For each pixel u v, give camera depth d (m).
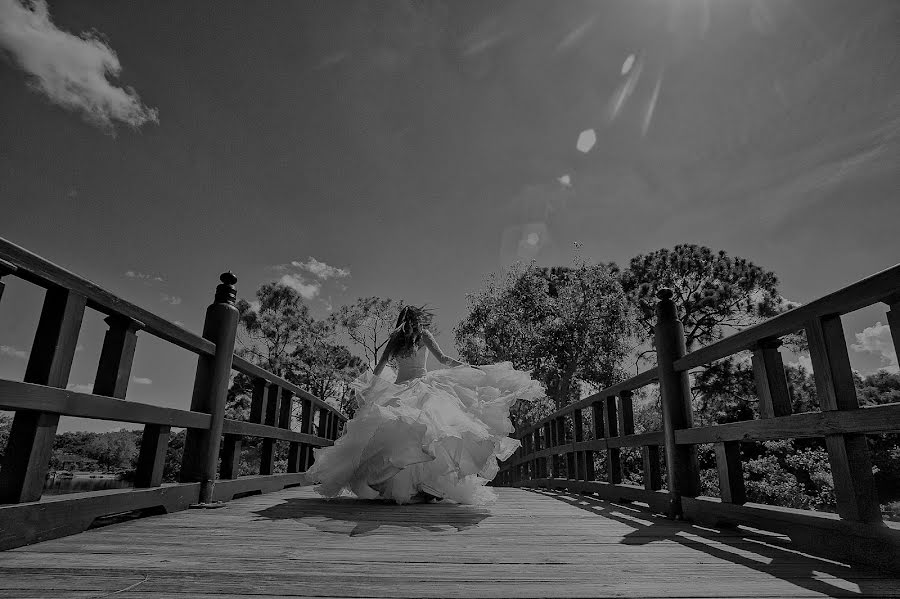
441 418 3.51
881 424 1.67
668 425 3.25
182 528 2.32
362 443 3.64
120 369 2.29
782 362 2.35
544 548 2.06
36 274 1.76
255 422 4.22
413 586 1.42
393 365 4.49
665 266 18.23
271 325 22.73
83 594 1.26
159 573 1.49
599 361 16.19
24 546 1.77
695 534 2.48
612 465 4.52
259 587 1.37
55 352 1.87
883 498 11.76
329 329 23.80
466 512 3.27
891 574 1.63
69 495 2.03
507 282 17.45
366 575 1.53
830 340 1.94
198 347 3.06
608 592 1.40
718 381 14.91
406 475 3.62
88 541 1.94
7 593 1.26
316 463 3.79
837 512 1.89
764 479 10.52
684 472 3.15
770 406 2.31
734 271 17.53
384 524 2.62
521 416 15.16
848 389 1.89
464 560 1.78
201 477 3.17
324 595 1.31
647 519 3.08
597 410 5.00
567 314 16.14
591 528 2.65
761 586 1.48
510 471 10.56
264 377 4.19
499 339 16.33
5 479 1.78
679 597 1.35
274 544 1.99
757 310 16.95
